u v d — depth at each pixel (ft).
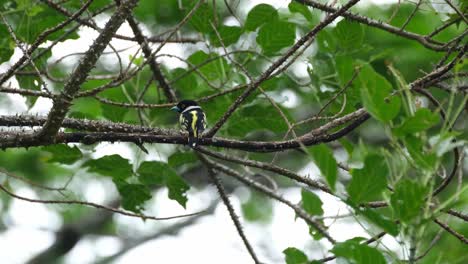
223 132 38.88
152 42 38.83
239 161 32.04
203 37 39.81
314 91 36.78
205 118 36.52
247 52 39.29
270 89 39.11
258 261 34.81
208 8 38.55
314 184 31.22
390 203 21.42
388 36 52.08
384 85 21.38
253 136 60.03
